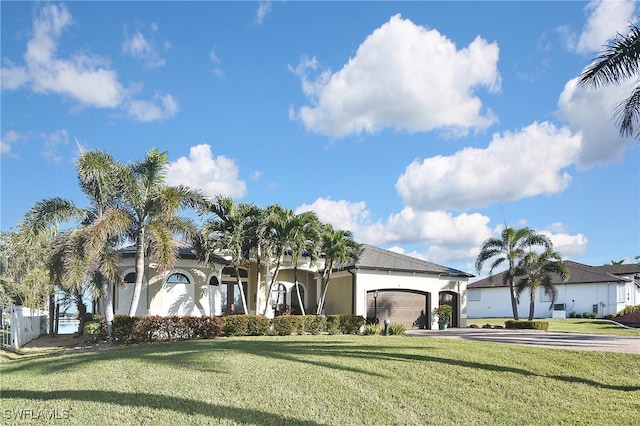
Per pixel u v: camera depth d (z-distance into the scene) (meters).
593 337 22.39
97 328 19.62
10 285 23.38
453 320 31.22
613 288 45.72
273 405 8.96
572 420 8.55
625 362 13.23
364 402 9.21
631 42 12.83
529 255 36.75
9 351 18.95
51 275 18.69
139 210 19.25
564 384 10.94
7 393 9.98
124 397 9.38
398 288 28.23
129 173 18.98
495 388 10.45
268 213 23.47
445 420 8.44
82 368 12.25
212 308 24.55
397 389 10.09
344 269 27.56
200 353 13.88
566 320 42.28
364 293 27.09
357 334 22.86
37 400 9.33
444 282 30.81
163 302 22.75
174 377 10.87
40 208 18.42
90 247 16.91
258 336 20.70
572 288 48.41
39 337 25.67
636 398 9.96
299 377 10.84
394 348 15.25
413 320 28.91
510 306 52.56
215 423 8.05
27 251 25.34
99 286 20.31
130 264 22.73
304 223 23.69
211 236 22.53
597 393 10.32
